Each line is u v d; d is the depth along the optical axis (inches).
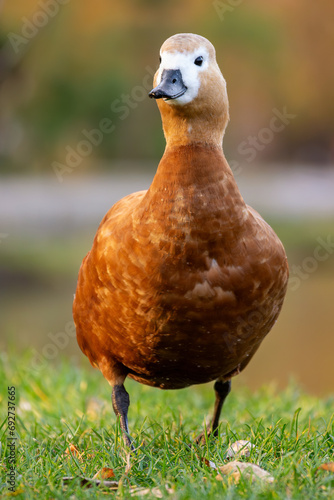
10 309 740.7
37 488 249.1
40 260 844.0
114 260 279.7
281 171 1637.6
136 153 1346.0
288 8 1331.2
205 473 254.8
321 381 584.7
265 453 275.3
